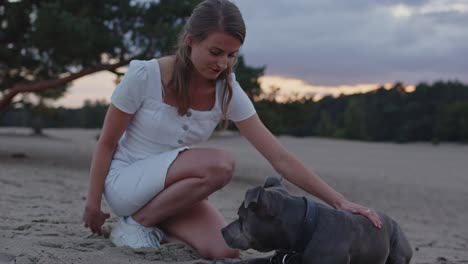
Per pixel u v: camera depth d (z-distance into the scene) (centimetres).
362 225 381
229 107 431
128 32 1520
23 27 1599
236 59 422
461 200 1427
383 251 392
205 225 437
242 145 4388
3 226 483
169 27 1478
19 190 782
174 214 434
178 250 430
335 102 9938
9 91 1612
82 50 1466
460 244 699
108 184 442
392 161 3125
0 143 2611
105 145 436
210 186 416
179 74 410
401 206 1248
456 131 7412
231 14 380
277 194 365
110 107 428
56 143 3028
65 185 931
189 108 423
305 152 3762
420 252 590
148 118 427
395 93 8750
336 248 360
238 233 369
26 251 389
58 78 1677
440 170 2541
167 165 423
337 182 1748
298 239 363
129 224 438
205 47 383
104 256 398
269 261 391
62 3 1540
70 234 477
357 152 4069
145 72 418
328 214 370
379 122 8388
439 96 8319
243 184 1402
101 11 1534
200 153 424
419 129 7769
